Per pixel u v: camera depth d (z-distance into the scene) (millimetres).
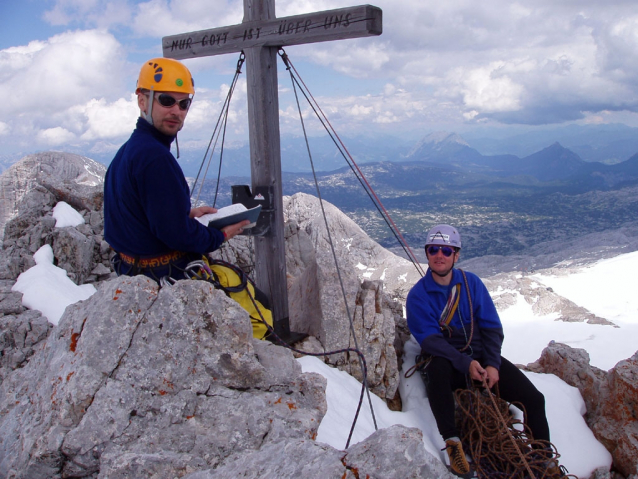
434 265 5031
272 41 5078
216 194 5992
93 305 3123
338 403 4500
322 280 5457
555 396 5270
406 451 2578
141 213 3258
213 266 4012
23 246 7031
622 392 4762
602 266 82625
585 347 24984
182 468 2703
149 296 3061
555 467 4309
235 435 2910
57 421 2730
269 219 5355
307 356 5160
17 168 25859
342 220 30188
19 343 5352
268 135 5301
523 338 26969
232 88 5598
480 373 4695
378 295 5660
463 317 5074
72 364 2924
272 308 5461
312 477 2439
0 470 2809
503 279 39406
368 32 4691
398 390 5410
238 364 3156
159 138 3320
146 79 3170
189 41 5570
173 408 2912
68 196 7816
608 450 4820
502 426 4422
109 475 2611
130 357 2930
